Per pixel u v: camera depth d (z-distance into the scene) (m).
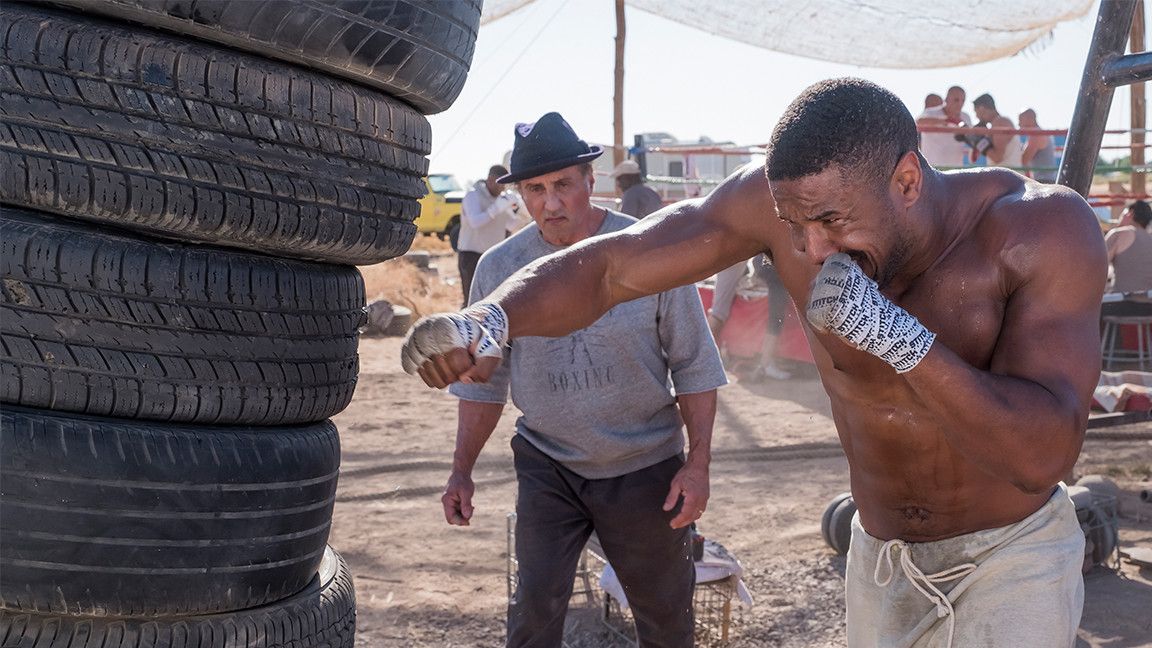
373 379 11.89
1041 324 2.36
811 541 6.30
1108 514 5.75
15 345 2.62
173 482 2.75
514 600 3.77
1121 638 4.85
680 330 3.71
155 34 2.70
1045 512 2.67
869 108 2.22
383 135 3.06
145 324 2.74
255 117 2.77
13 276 2.61
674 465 3.78
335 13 2.82
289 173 2.84
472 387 3.98
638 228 2.83
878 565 2.84
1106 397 7.21
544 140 3.69
